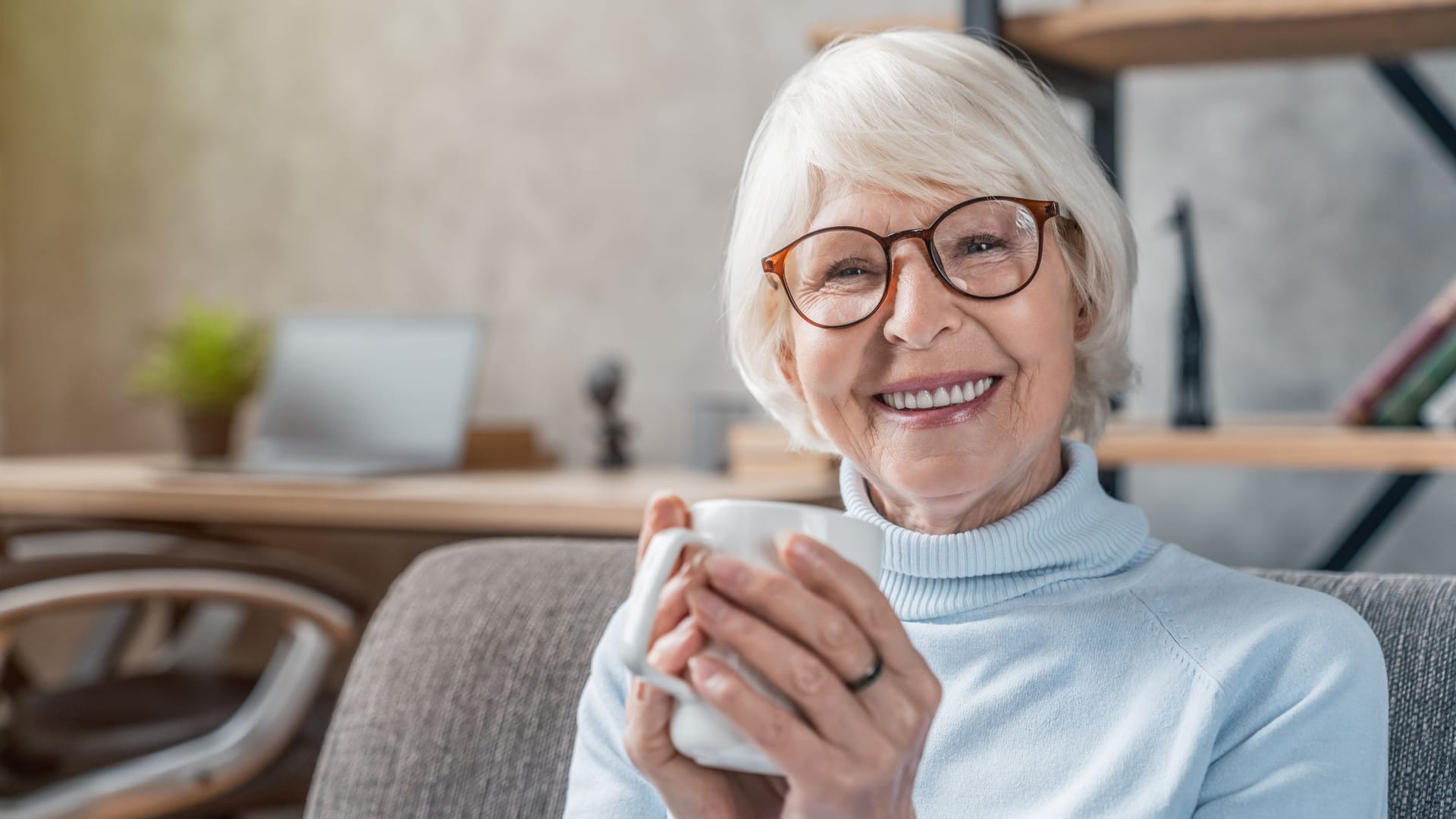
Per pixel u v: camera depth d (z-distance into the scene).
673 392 2.60
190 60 2.95
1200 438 1.65
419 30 2.78
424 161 2.78
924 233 0.83
